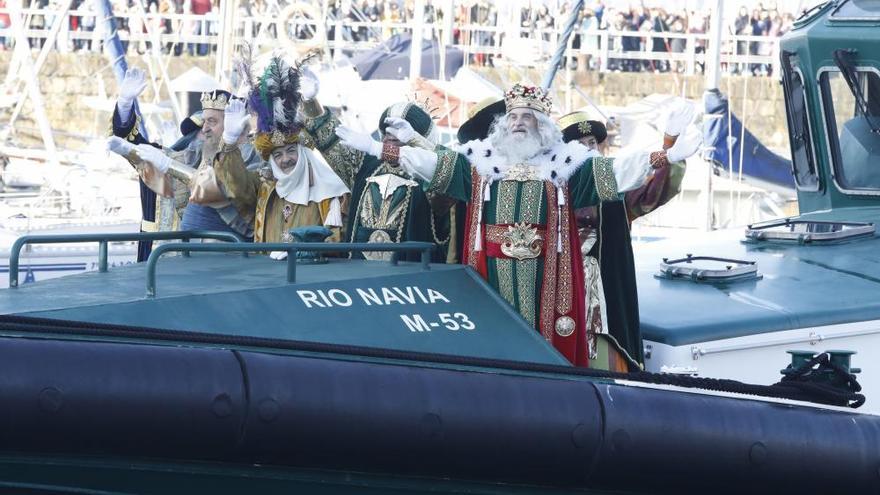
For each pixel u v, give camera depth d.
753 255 22.48
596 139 22.23
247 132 22.00
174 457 14.51
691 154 17.66
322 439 14.85
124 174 52.31
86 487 14.39
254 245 16.16
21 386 13.73
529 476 15.93
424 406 15.23
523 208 18.31
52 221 47.84
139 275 17.56
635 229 55.38
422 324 16.50
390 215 20.95
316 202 21.25
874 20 23.72
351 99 49.81
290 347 15.10
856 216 24.11
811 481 17.08
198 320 15.33
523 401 15.73
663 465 16.33
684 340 18.89
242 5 54.69
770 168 60.34
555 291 18.23
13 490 14.16
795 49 24.89
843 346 19.42
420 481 15.66
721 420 16.61
